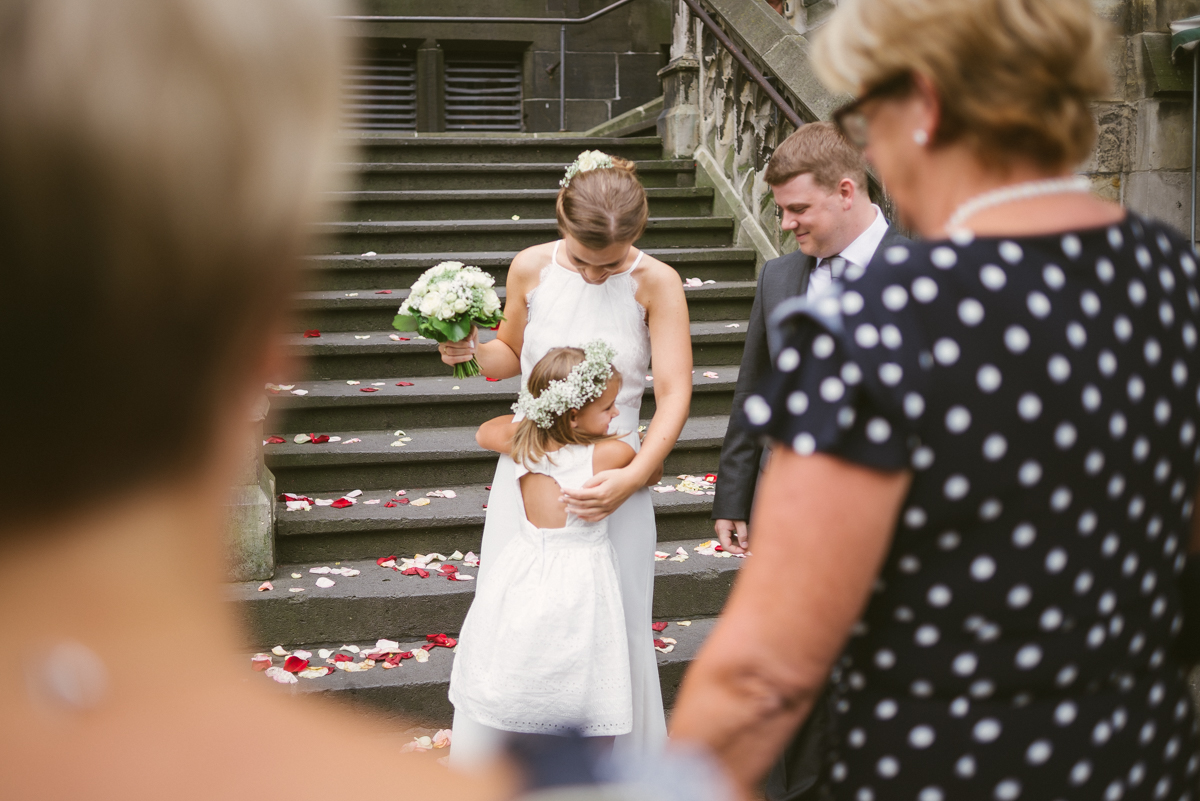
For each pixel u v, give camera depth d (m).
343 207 6.45
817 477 0.96
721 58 6.66
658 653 3.45
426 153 7.29
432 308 2.55
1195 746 1.14
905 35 1.01
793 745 2.61
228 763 0.35
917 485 0.97
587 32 10.91
